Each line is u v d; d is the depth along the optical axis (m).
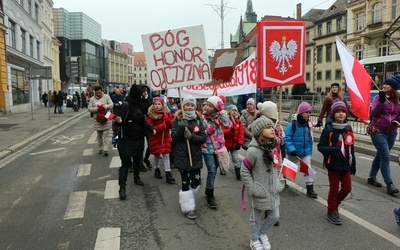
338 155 4.53
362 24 41.78
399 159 4.73
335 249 3.89
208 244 4.05
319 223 4.62
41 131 14.23
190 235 4.30
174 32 5.45
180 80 5.48
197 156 4.94
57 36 71.62
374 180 6.35
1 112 23.52
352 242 4.06
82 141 12.25
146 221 4.76
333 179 4.64
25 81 29.28
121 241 4.15
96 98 9.36
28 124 17.20
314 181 6.68
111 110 9.44
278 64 4.91
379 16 37.88
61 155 9.62
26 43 31.12
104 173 7.40
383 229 4.43
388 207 5.23
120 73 103.94
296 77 4.96
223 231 4.42
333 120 4.68
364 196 5.74
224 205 5.37
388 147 5.92
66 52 73.06
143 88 7.37
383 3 37.25
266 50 4.88
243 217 4.88
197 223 4.68
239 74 9.12
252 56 8.82
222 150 5.29
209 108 5.32
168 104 9.63
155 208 5.27
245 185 3.78
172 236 4.28
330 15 49.22
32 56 33.78
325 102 7.84
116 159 8.80
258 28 4.88
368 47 39.62
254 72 8.84
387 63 19.92
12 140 11.76
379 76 20.38
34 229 4.53
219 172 7.38
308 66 55.53
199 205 5.39
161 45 5.49
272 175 3.76
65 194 6.01
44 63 41.62
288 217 4.84
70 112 28.05
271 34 4.87
